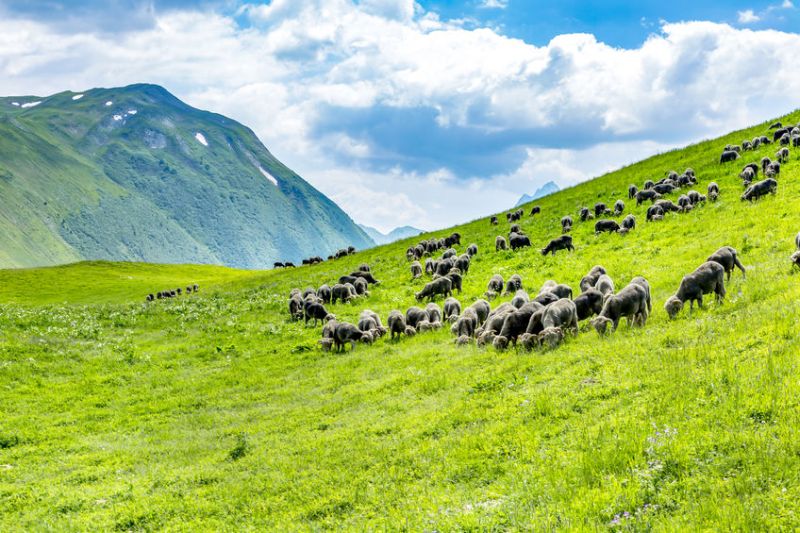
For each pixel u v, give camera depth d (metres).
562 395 14.16
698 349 14.30
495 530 9.17
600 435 11.19
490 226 57.66
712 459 9.47
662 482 9.27
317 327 33.81
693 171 42.84
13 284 80.94
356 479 12.82
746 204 31.30
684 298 18.66
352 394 19.73
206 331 36.66
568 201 54.12
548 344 18.34
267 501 12.82
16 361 29.27
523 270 34.06
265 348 30.88
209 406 22.33
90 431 20.58
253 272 102.06
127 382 27.00
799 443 9.13
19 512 13.95
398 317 27.53
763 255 22.52
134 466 16.67
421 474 12.38
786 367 11.82
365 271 43.97
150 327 39.22
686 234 30.27
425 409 16.45
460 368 19.39
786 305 15.62
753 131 52.16
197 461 16.42
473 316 24.39
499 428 13.30
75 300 69.88
